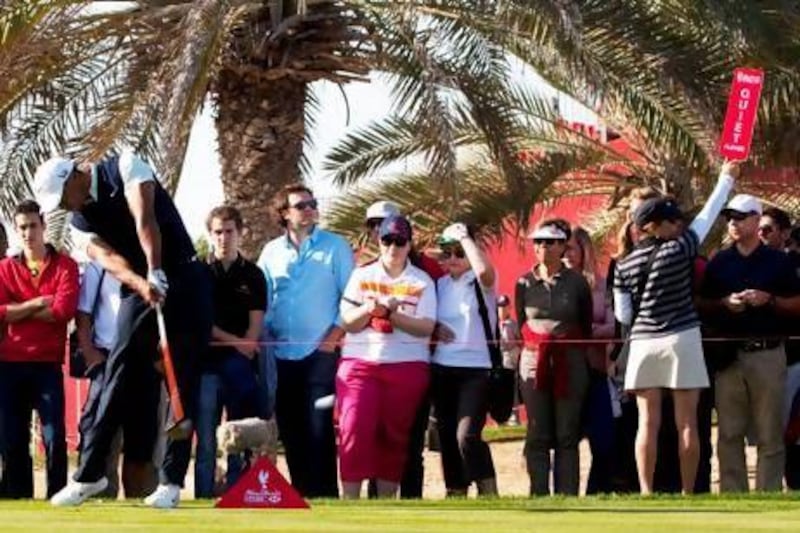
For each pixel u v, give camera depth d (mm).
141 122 44000
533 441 32938
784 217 34562
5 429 31547
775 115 50750
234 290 32344
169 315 25203
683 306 30453
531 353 32875
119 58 46125
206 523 20547
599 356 32812
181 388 25250
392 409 31516
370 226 33188
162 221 25031
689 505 25172
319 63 46688
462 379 32125
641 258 30500
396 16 45031
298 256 33219
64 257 31844
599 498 27062
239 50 46812
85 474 25703
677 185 51406
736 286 32219
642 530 19578
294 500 23859
